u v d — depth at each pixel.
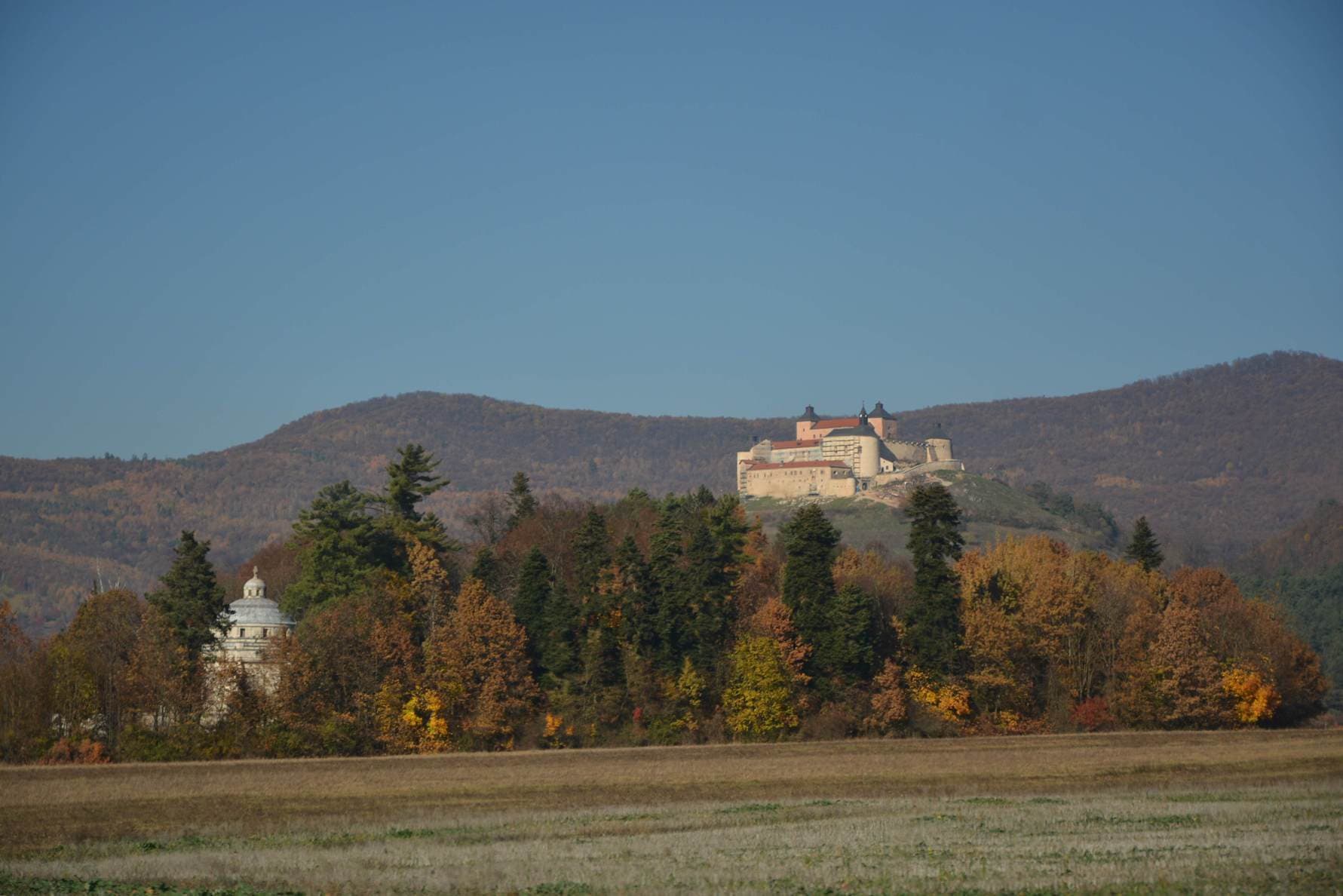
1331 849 145.62
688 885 129.38
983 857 144.00
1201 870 133.00
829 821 177.25
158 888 133.12
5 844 170.25
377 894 129.00
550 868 140.25
